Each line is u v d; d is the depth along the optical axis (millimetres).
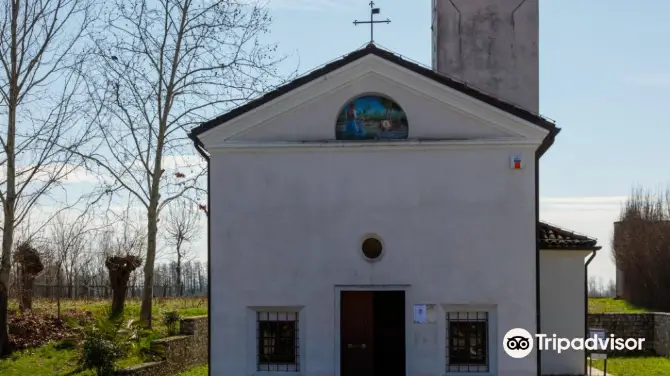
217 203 17750
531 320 17125
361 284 17406
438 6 24344
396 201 17469
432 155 17453
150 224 26156
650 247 47125
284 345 17703
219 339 17547
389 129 17609
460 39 24188
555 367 20719
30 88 22891
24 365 19984
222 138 17734
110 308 24594
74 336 22078
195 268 52344
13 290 24641
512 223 17281
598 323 29781
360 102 17719
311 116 17641
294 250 17578
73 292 35406
